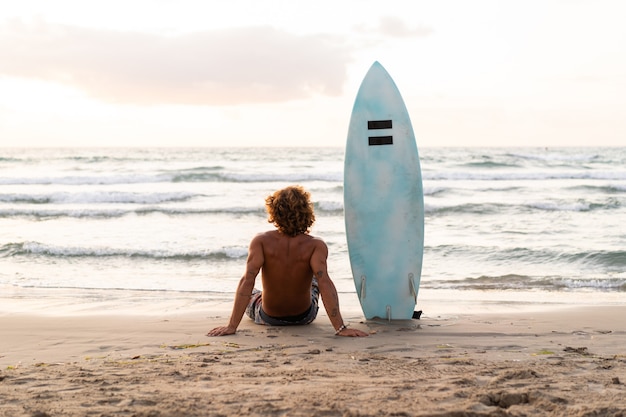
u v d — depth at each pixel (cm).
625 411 232
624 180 2677
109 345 406
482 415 228
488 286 798
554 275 880
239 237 1273
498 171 3198
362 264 514
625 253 1001
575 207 1683
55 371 313
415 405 239
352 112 527
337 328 429
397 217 511
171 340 419
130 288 780
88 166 3600
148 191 2236
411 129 518
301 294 451
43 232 1344
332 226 1421
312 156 4891
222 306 629
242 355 359
